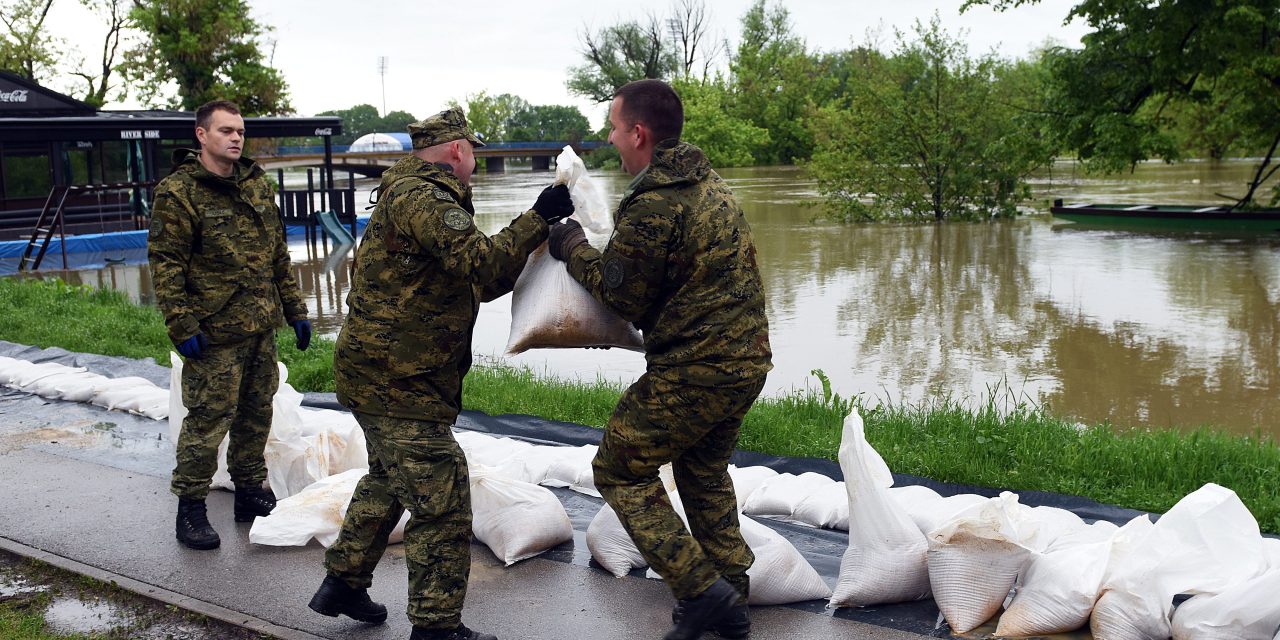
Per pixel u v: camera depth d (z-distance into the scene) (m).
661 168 3.22
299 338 4.98
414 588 3.37
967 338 12.14
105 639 3.70
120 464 5.77
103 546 4.52
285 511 4.57
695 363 3.19
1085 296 15.16
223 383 4.51
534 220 3.37
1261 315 13.48
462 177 3.48
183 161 4.50
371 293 3.38
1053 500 5.07
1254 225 23.98
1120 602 3.39
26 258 20.94
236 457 4.77
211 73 39.88
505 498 4.36
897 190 27.64
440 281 3.37
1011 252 20.48
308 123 24.19
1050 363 10.81
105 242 23.72
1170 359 10.95
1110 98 25.67
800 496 4.86
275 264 4.86
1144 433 6.41
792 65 79.62
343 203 26.75
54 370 7.76
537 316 3.58
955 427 6.46
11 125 20.53
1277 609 3.19
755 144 76.75
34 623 3.80
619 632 3.61
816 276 17.42
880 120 26.78
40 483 5.41
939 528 3.69
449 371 3.45
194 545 4.47
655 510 3.31
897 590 3.75
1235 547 3.44
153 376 8.27
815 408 7.13
